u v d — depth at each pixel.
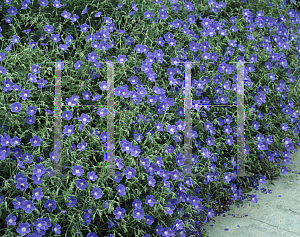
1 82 3.06
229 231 3.35
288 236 3.11
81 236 2.73
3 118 2.97
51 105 3.34
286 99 4.63
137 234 2.98
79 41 3.66
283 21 5.04
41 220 2.59
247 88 4.14
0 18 3.69
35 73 3.24
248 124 4.06
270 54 4.46
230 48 4.19
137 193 3.00
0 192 2.75
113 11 3.83
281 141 4.47
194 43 3.90
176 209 3.31
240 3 4.77
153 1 3.93
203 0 4.51
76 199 2.78
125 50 3.66
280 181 4.11
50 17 3.70
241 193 3.94
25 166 2.91
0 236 2.62
